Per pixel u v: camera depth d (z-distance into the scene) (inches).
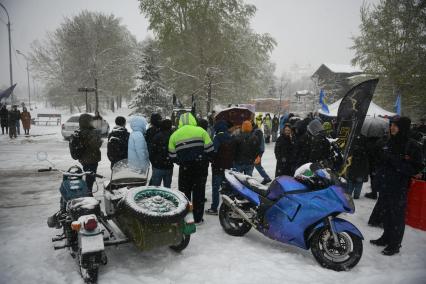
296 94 2361.0
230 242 213.8
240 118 459.2
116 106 2461.9
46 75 2108.8
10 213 260.2
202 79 1155.3
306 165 194.1
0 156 517.0
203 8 1112.2
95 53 1797.5
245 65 1183.6
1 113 841.5
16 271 169.3
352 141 281.0
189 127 233.9
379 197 242.8
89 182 258.4
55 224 196.1
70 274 167.5
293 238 189.0
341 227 177.5
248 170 318.7
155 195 181.9
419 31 1091.3
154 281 162.9
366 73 1194.0
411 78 1083.9
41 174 398.6
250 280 166.7
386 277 167.2
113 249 198.7
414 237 229.6
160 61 1284.4
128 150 234.8
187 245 195.9
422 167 193.9
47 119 1594.5
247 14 1179.3
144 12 1168.2
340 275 173.6
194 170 234.4
